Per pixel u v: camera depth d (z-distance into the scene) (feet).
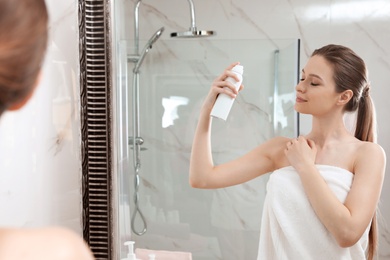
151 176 4.51
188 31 4.34
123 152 4.54
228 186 4.39
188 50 4.36
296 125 4.25
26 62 1.34
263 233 4.07
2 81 1.32
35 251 1.46
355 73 3.96
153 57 4.41
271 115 4.30
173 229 4.51
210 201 4.46
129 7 4.40
